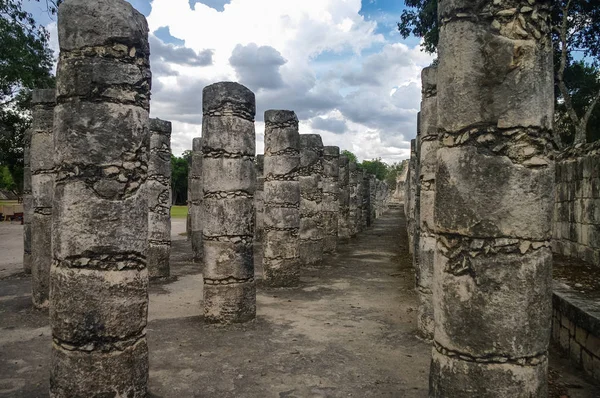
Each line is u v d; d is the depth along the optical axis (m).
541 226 3.39
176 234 20.92
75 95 4.34
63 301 4.24
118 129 4.41
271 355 5.95
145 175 4.64
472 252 3.43
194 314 7.88
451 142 3.55
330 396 4.80
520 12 3.36
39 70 16.91
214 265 7.23
